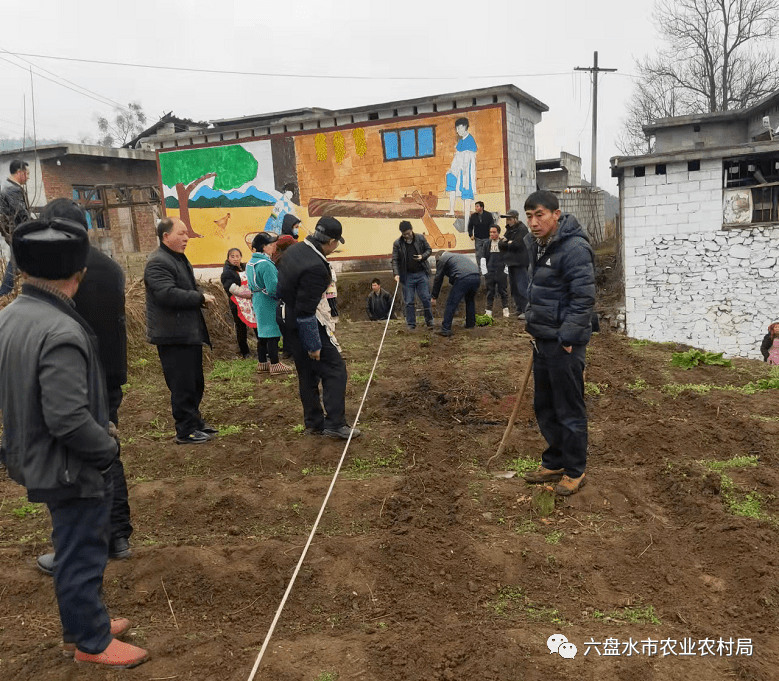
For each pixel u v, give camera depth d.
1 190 8.34
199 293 5.81
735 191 14.48
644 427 6.18
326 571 3.95
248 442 6.16
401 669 3.07
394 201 17.81
